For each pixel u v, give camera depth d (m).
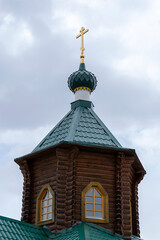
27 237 20.25
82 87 26.77
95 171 22.84
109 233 21.53
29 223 22.48
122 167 23.36
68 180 22.25
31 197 23.48
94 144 23.08
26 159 23.95
